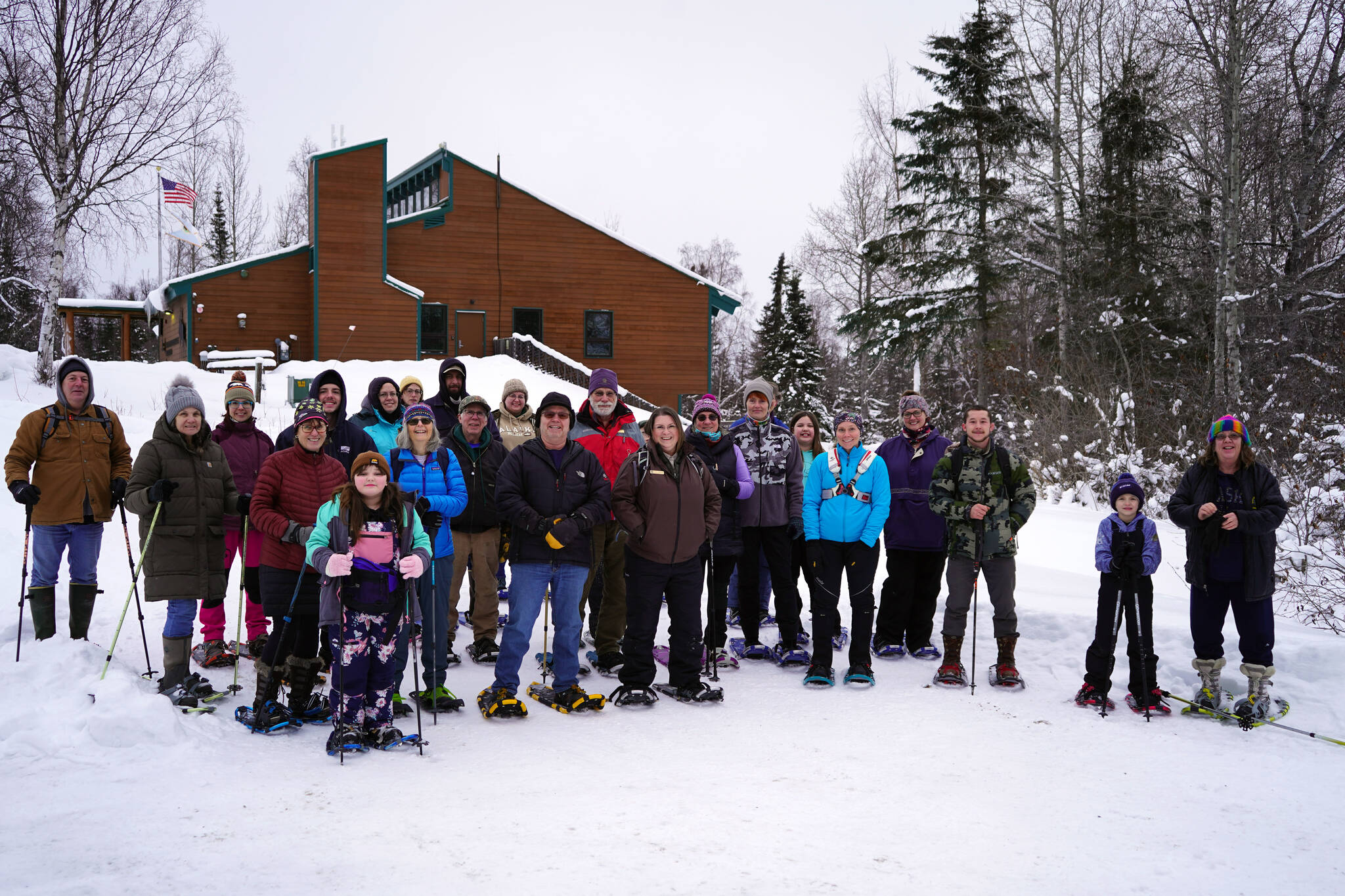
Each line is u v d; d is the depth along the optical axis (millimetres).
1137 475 14602
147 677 5734
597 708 5824
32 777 4359
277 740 5086
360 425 6859
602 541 6645
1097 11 23812
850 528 6523
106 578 8336
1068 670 6871
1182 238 20359
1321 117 17344
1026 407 20375
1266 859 3807
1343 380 14523
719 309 29797
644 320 28594
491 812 4113
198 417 5668
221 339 24766
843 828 4039
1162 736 5465
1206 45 16750
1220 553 5875
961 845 3885
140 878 3352
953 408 35219
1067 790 4566
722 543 6965
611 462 6992
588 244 28109
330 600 5023
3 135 20016
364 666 5031
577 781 4555
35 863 3455
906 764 4914
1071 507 15086
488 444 6832
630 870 3549
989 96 28797
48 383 18703
